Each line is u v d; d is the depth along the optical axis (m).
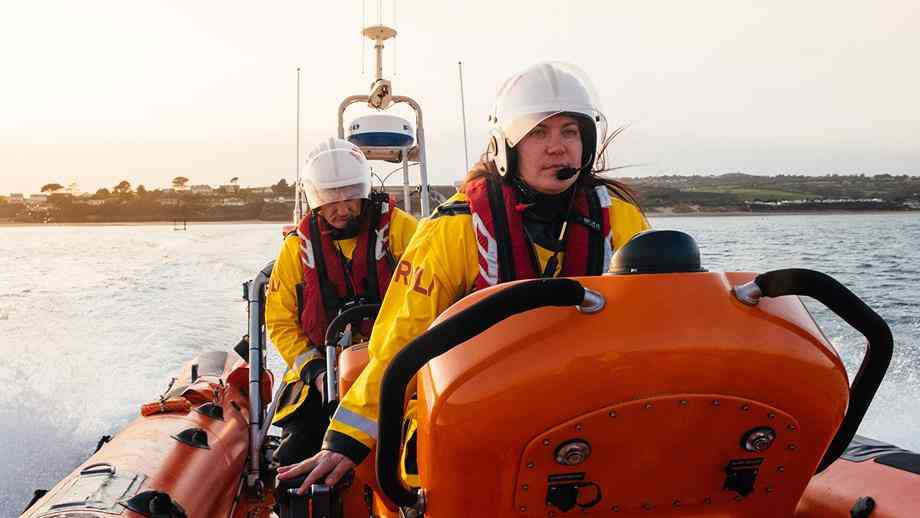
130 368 7.23
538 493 1.29
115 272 16.77
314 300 3.53
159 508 2.51
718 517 1.36
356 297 3.54
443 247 1.81
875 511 1.61
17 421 4.98
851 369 6.43
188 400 3.81
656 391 1.20
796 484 1.36
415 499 1.39
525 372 1.20
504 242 1.80
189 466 3.07
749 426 1.25
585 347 1.19
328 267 3.53
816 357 1.24
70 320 9.78
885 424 5.25
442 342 1.17
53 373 6.73
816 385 1.24
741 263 13.86
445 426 1.24
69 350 7.86
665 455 1.27
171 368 7.34
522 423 1.21
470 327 1.17
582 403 1.20
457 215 1.83
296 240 3.72
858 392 1.40
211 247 25.11
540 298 1.16
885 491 1.64
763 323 1.23
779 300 1.28
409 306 1.77
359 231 3.56
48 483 4.30
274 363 7.35
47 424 5.05
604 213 1.90
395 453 1.27
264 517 3.65
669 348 1.18
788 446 1.30
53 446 4.77
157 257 21.28
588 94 1.83
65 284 14.20
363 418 1.67
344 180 3.41
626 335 1.19
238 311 10.88
